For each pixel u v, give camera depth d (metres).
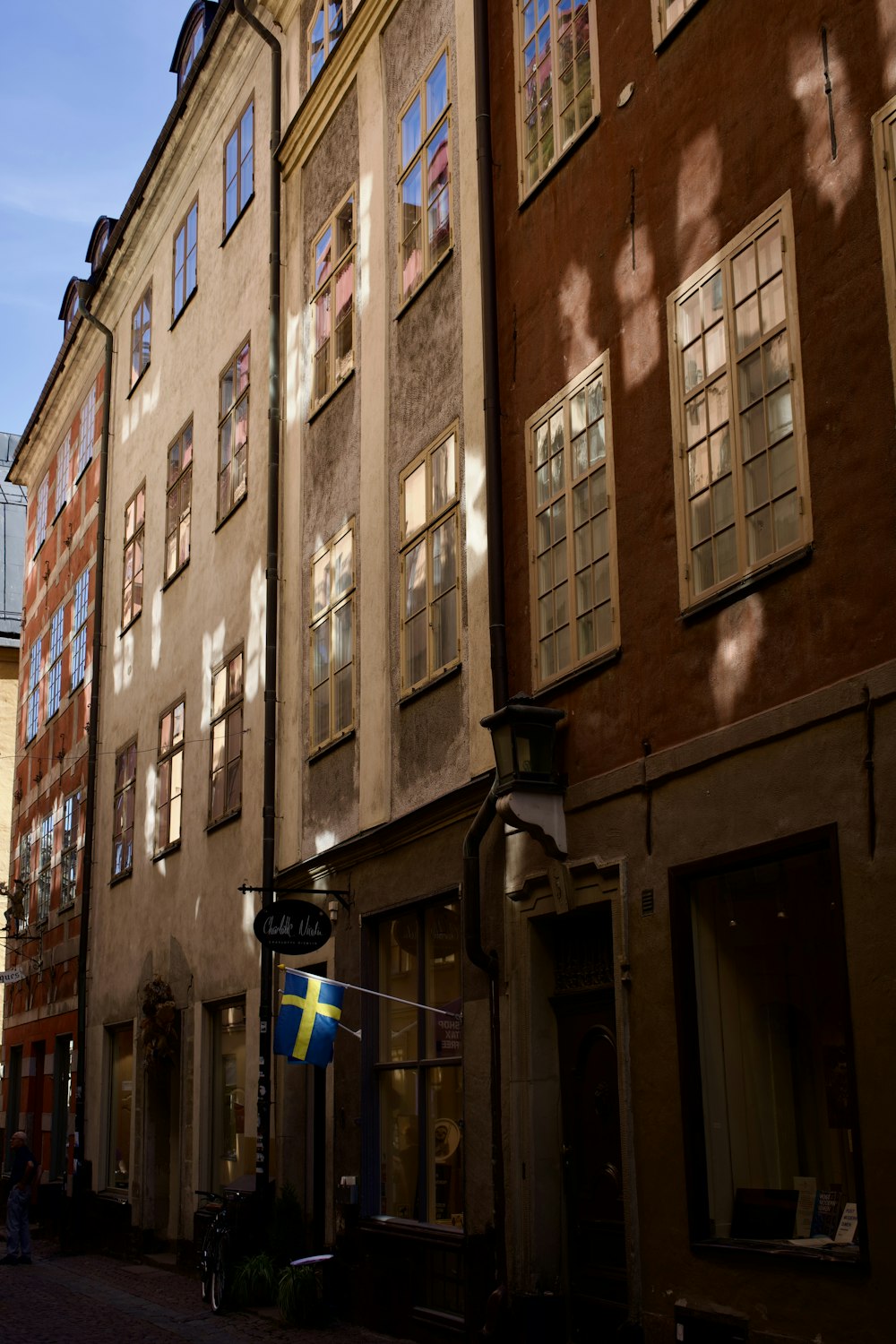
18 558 43.09
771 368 8.69
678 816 9.24
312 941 13.94
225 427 20.14
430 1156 12.50
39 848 30.47
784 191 8.68
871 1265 7.24
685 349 9.63
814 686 8.08
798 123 8.60
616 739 10.02
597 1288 10.03
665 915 9.28
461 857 12.24
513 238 12.23
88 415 29.05
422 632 13.45
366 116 15.92
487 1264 10.95
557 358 11.32
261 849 17.06
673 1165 8.96
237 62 20.47
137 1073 21.20
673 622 9.46
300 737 16.34
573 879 10.37
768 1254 7.99
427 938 12.95
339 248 16.53
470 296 12.95
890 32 7.89
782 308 8.61
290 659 16.84
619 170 10.63
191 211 22.55
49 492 32.94
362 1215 13.31
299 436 17.19
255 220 19.39
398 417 14.42
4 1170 30.70
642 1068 9.38
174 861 20.56
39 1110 28.48
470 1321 11.05
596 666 10.28
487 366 12.24
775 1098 8.40
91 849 25.05
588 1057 10.43
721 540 9.08
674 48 10.02
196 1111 18.44
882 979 7.36
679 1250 8.81
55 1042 27.27
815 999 8.16
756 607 8.63
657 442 9.84
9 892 30.89
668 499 9.65
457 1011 12.23
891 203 7.75
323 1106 15.29
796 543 8.27
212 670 19.62
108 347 26.86
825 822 7.89
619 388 10.38
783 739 8.30
